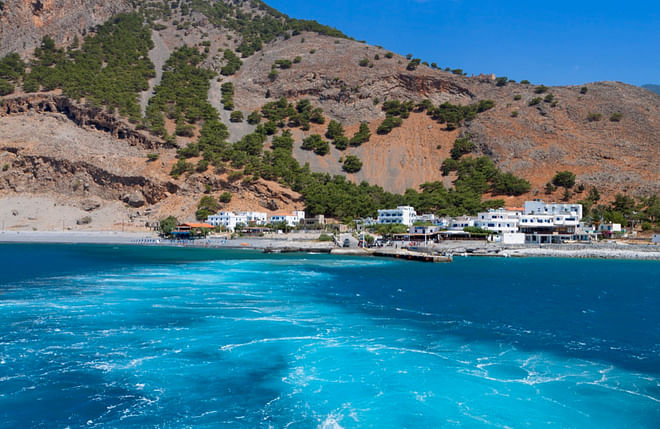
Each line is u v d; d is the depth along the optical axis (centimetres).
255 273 8769
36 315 4941
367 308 5494
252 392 3023
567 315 5184
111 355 3672
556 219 16025
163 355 3688
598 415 2747
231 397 2950
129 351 3772
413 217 18412
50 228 19588
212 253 13575
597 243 14212
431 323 4775
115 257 11938
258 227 17975
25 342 3975
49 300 5756
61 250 14188
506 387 3114
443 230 15900
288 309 5397
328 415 2728
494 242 14525
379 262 11388
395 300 6022
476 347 3953
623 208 18488
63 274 8294
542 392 3041
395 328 4559
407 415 2731
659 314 5266
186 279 7788
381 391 3048
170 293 6366
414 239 15338
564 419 2698
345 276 8469
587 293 6650
